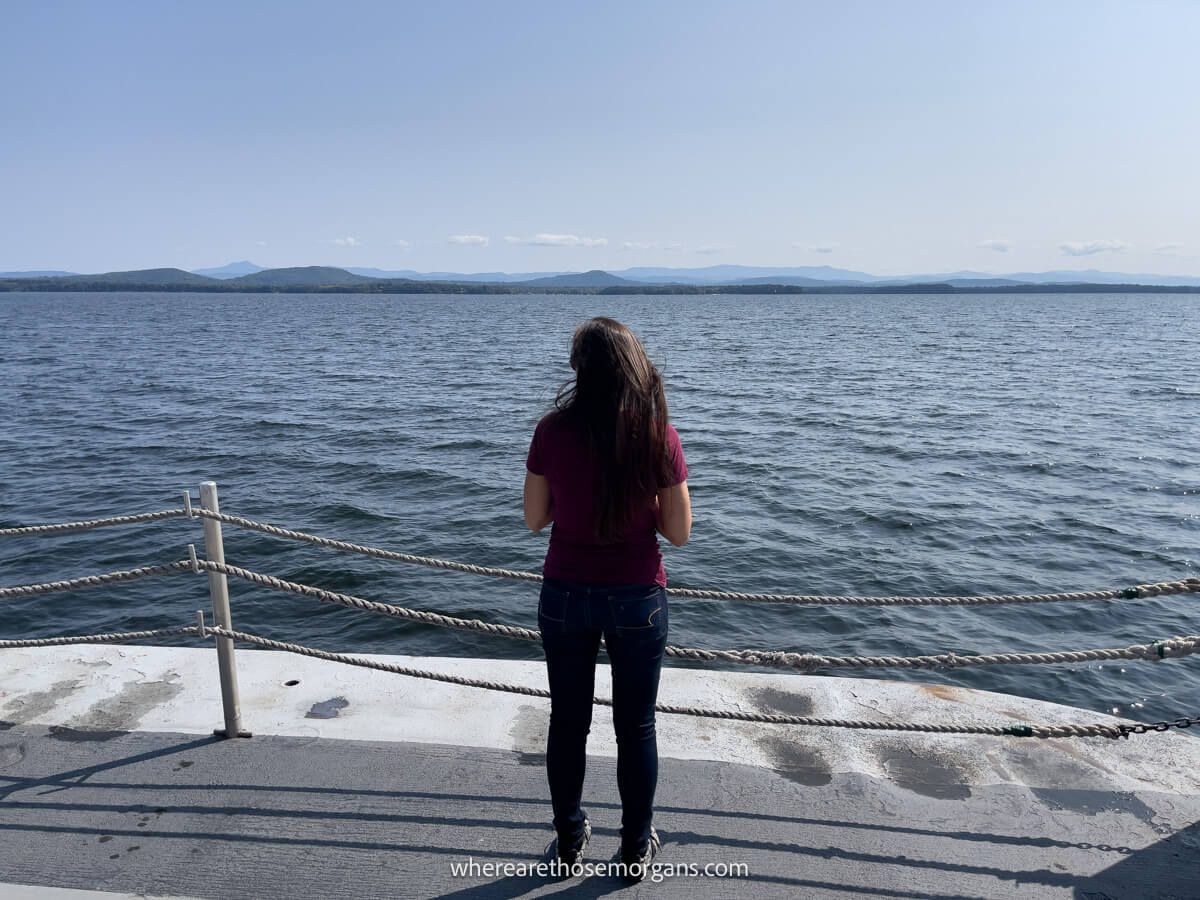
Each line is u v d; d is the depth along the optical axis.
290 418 23.42
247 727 3.61
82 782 3.21
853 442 20.03
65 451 18.47
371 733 3.55
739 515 13.56
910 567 11.14
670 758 3.40
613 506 2.33
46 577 10.62
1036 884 2.68
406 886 2.66
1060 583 10.62
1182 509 13.95
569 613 2.45
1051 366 41.44
